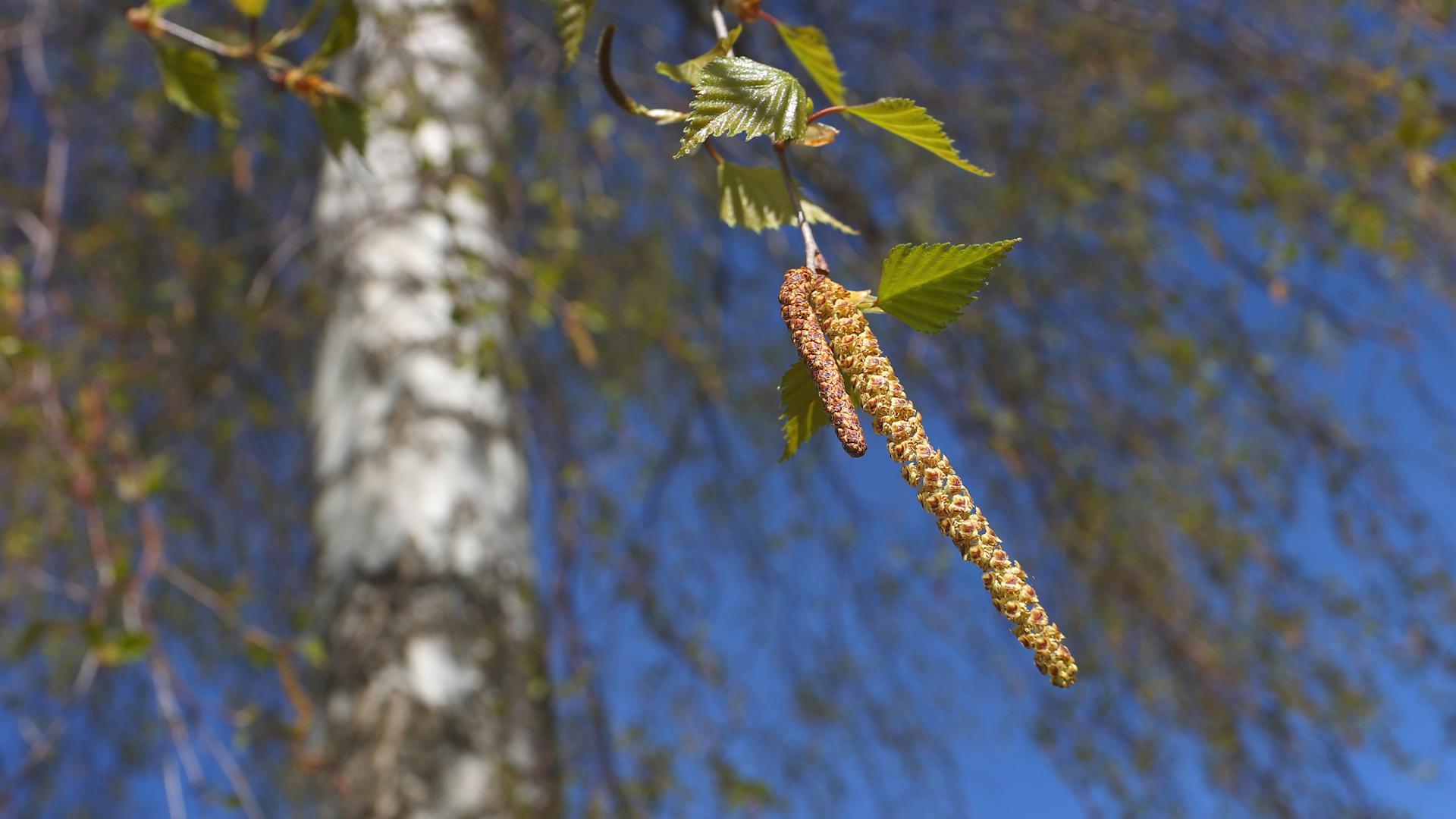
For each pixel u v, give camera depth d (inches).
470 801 157.2
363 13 187.6
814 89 248.8
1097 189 235.9
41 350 142.3
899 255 38.5
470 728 161.5
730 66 38.8
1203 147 230.8
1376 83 171.3
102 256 233.0
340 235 197.8
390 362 183.9
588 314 172.2
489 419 188.2
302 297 219.3
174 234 221.5
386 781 155.2
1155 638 255.0
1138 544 257.4
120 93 237.3
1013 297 249.0
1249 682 251.3
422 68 192.4
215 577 269.9
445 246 183.5
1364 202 198.7
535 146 232.2
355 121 72.9
